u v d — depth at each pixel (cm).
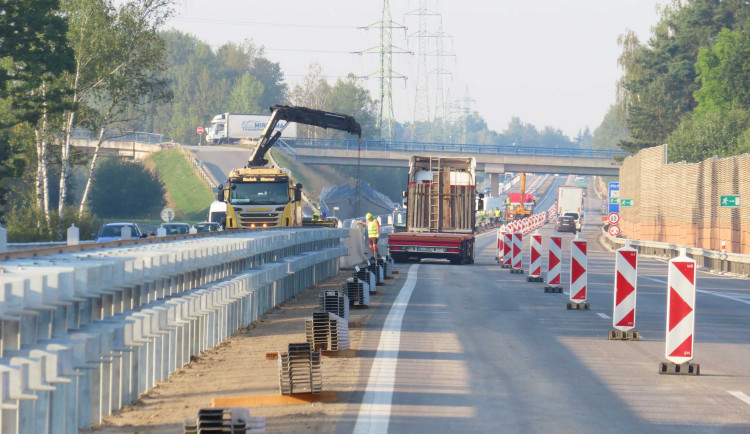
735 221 15488
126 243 4625
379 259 10012
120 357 3206
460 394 3531
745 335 5528
